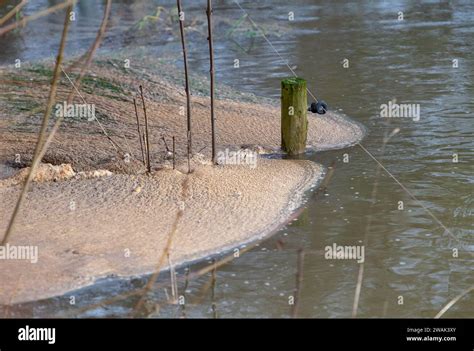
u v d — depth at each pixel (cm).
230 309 598
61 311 592
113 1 1912
